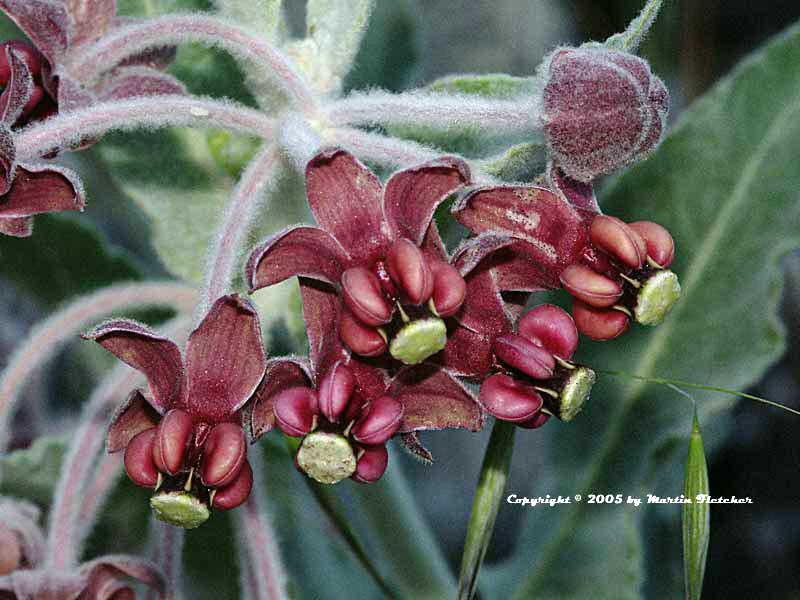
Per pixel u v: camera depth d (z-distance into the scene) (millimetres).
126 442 115
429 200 111
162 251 166
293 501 192
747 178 172
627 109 117
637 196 173
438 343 110
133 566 132
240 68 159
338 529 142
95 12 135
